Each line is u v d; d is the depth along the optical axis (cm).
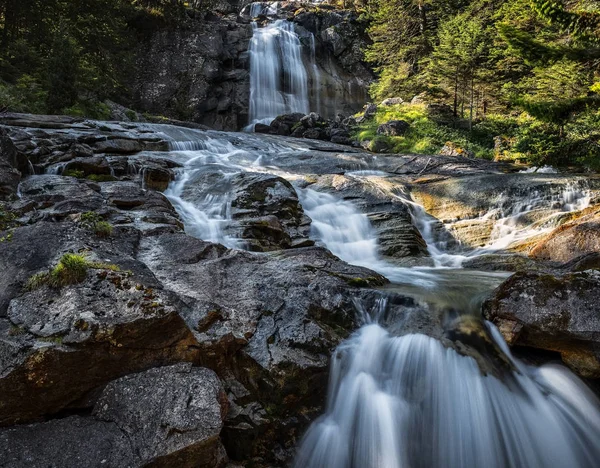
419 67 2948
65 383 375
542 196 1097
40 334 378
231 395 452
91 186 801
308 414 473
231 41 3116
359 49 3447
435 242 1080
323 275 600
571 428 467
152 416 366
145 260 567
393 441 454
